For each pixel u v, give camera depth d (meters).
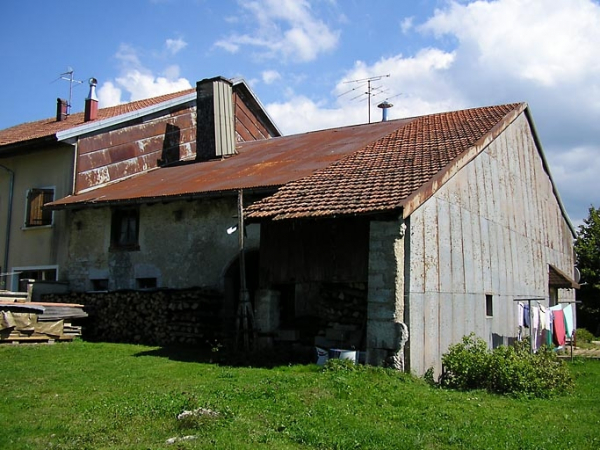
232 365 10.18
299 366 9.67
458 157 11.45
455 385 9.21
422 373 9.67
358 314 10.95
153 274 15.27
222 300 14.05
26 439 5.56
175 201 15.19
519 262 15.29
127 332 14.37
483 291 12.59
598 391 9.59
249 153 18.48
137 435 5.61
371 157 13.02
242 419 6.12
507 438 6.01
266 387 7.62
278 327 11.29
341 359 9.34
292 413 6.46
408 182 10.28
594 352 17.19
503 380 8.91
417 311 9.66
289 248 10.88
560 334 14.36
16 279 18.03
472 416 6.87
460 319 11.30
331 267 10.28
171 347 12.86
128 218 16.17
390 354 9.27
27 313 13.11
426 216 10.24
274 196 11.34
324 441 5.56
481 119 14.98
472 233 12.29
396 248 9.38
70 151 17.59
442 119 16.36
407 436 5.84
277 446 5.37
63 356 11.30
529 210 16.67
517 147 16.02
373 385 7.98
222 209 14.47
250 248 13.65
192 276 14.64
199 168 17.62
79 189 17.44
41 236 17.66
